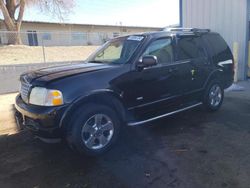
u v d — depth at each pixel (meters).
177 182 3.00
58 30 31.12
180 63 4.75
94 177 3.19
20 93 4.11
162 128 4.73
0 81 8.86
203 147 3.88
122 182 3.06
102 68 3.86
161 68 4.40
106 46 4.95
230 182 2.96
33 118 3.42
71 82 3.46
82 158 3.70
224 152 3.69
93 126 3.67
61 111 3.34
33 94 3.53
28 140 4.44
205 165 3.35
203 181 2.99
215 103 5.65
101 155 3.76
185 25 10.20
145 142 4.16
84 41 28.75
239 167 3.27
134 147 3.98
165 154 3.71
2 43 19.95
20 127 3.95
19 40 20.42
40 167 3.49
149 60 3.91
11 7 21.00
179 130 4.62
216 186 2.89
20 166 3.54
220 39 5.99
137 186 2.96
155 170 3.29
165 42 4.61
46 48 19.95
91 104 3.64
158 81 4.37
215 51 5.66
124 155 3.74
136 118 4.25
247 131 4.44
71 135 3.49
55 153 3.89
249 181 2.96
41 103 3.41
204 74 5.28
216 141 4.08
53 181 3.15
